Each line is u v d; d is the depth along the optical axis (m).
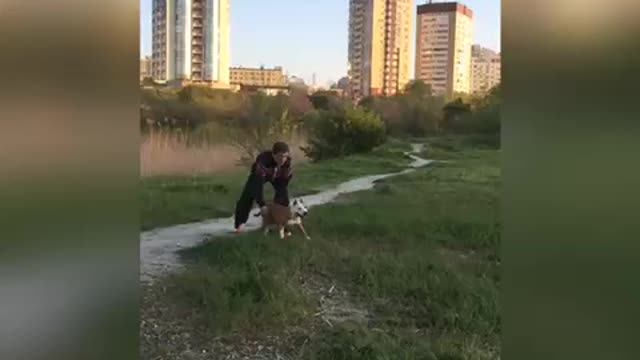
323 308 3.50
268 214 5.03
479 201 5.85
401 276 3.92
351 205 6.28
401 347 2.97
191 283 3.58
